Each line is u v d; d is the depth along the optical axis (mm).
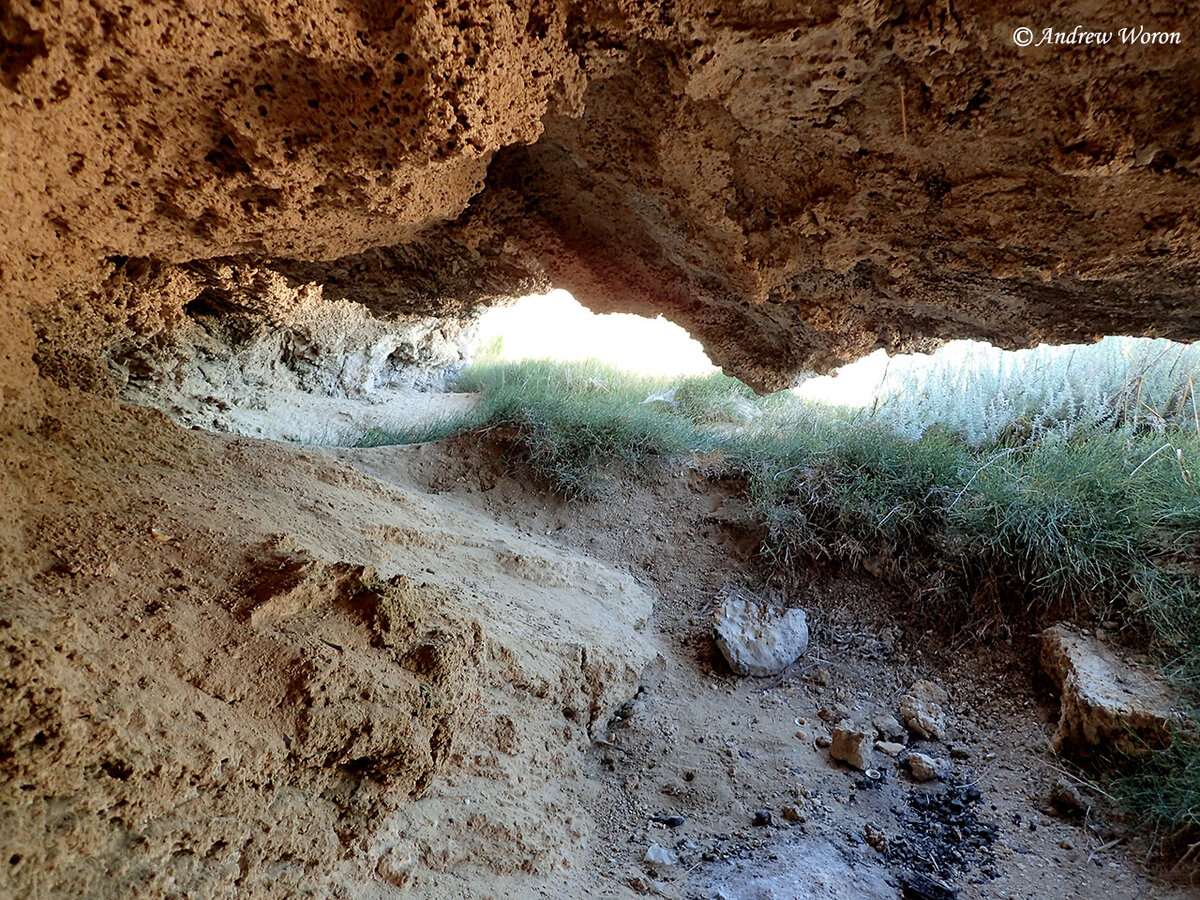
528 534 4895
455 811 2402
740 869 2832
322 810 1948
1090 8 1658
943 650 4168
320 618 2184
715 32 1937
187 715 1714
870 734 3670
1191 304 2699
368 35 1699
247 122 1890
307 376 6887
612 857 2824
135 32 1619
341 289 4383
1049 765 3387
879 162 2342
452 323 7840
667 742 3562
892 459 4879
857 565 4602
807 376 4633
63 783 1433
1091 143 1933
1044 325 3105
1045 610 3990
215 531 2430
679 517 5164
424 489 5020
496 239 3449
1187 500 3896
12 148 1771
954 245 2619
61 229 2197
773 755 3549
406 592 2346
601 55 2082
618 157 2723
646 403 6531
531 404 5723
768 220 2775
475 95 1812
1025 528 4137
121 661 1721
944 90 1981
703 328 3918
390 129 1883
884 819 3191
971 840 3084
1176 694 3262
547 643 3309
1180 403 4918
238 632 2002
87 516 2232
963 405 5598
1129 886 2803
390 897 2045
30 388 2596
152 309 3916
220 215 2248
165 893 1556
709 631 4359
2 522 1972
